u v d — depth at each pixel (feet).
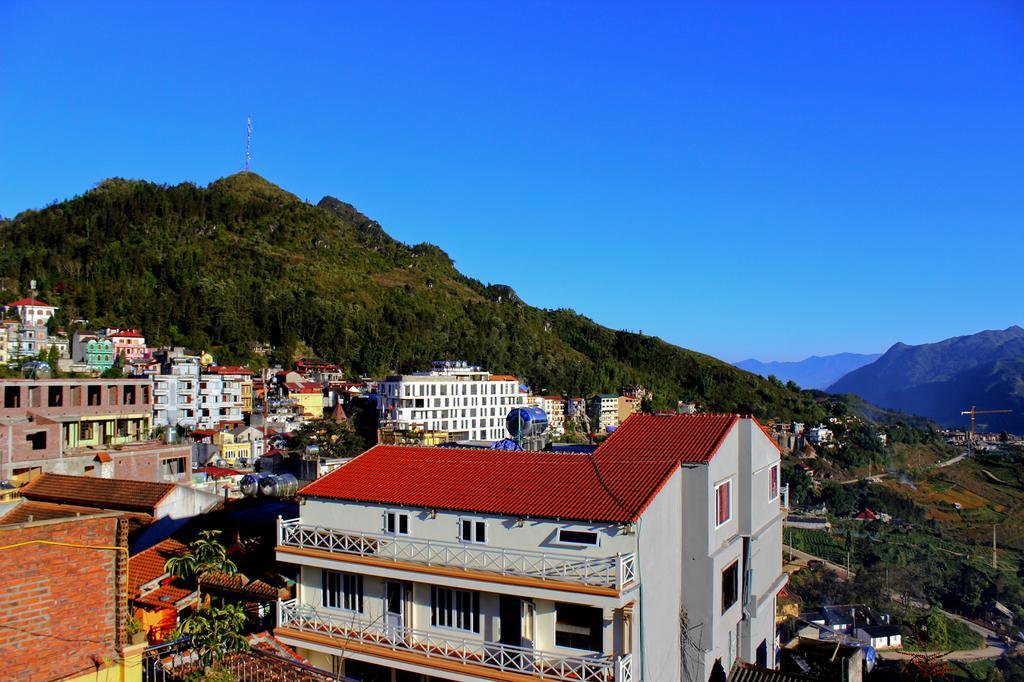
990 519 476.95
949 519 478.18
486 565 67.92
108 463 179.32
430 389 463.01
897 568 320.50
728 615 80.69
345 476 81.10
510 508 68.18
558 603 65.87
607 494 68.64
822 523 418.72
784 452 645.10
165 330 579.89
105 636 42.83
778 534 103.76
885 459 645.92
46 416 179.42
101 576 42.86
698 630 73.67
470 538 69.56
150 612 75.10
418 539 71.92
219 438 318.86
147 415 215.92
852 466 620.49
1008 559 381.40
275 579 82.89
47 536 40.45
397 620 72.74
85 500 90.79
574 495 69.46
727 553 79.82
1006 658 231.09
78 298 588.09
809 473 554.87
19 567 39.19
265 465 138.92
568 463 77.46
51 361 386.93
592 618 64.69
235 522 90.63
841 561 344.69
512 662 64.59
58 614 40.70
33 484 96.27
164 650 55.67
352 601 75.56
